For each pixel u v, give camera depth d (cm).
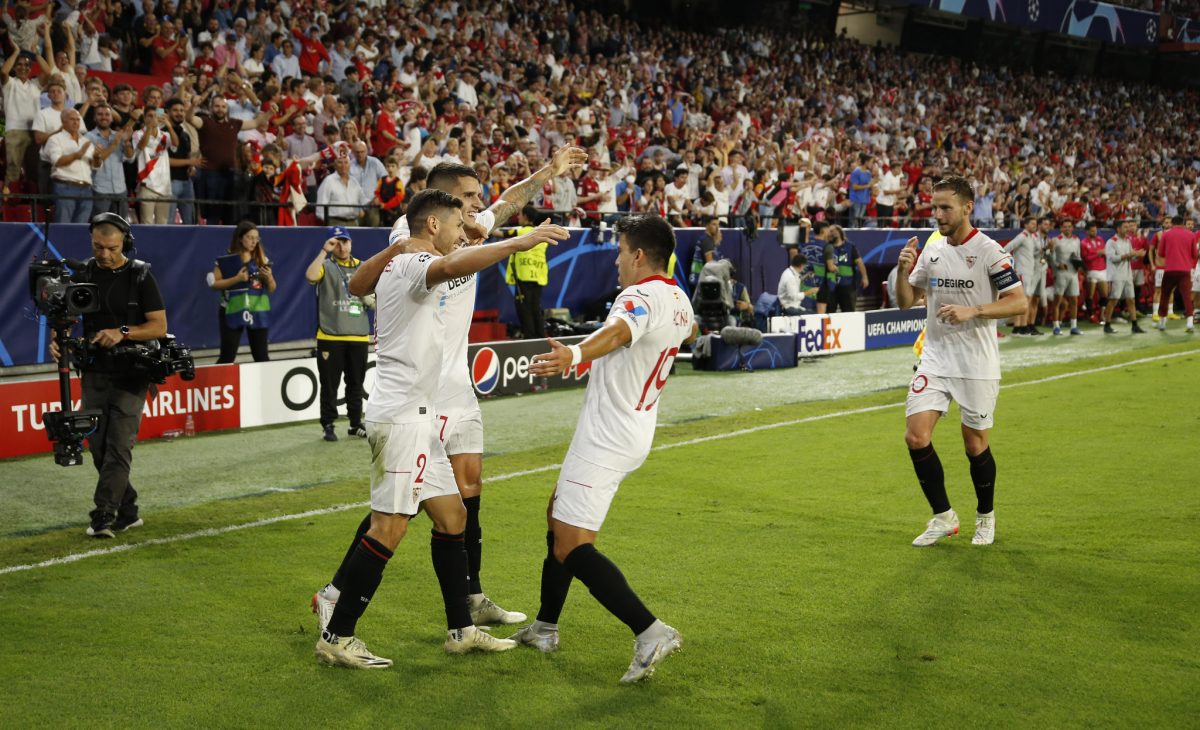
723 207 1909
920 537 611
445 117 1614
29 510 709
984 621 486
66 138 1136
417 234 441
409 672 432
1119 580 543
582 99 2044
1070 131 3538
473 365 1161
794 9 3284
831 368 1470
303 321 1320
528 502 719
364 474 822
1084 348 1683
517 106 1888
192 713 393
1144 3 3944
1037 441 920
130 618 495
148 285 649
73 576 560
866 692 409
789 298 1627
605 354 409
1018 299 583
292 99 1466
